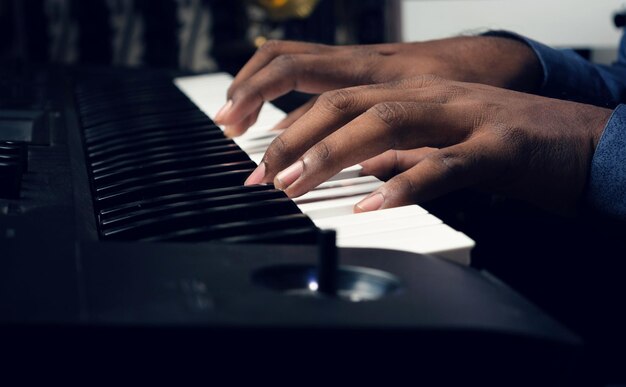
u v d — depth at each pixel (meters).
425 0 1.53
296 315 0.23
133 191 0.44
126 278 0.25
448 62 0.66
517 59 0.67
